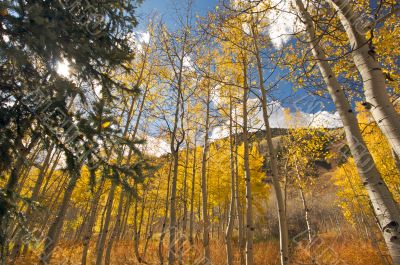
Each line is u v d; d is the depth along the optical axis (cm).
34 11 314
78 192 1318
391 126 268
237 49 705
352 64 497
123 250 1455
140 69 984
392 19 476
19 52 315
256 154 1473
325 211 2633
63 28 364
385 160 930
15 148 367
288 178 1375
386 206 254
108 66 466
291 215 2372
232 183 907
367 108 290
